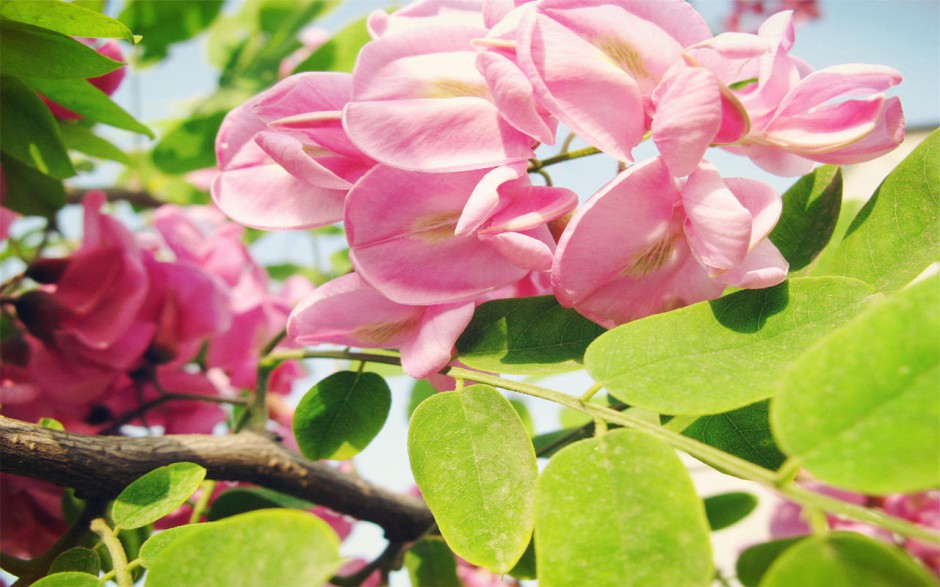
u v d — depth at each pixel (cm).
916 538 20
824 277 24
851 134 25
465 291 26
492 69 25
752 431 25
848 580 20
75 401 35
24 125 32
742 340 24
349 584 34
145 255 36
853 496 36
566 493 22
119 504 26
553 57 24
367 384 30
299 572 21
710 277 25
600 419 24
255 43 49
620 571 21
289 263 53
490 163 25
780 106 25
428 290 26
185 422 36
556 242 26
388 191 25
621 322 26
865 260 26
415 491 42
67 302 34
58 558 26
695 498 22
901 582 20
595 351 24
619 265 25
